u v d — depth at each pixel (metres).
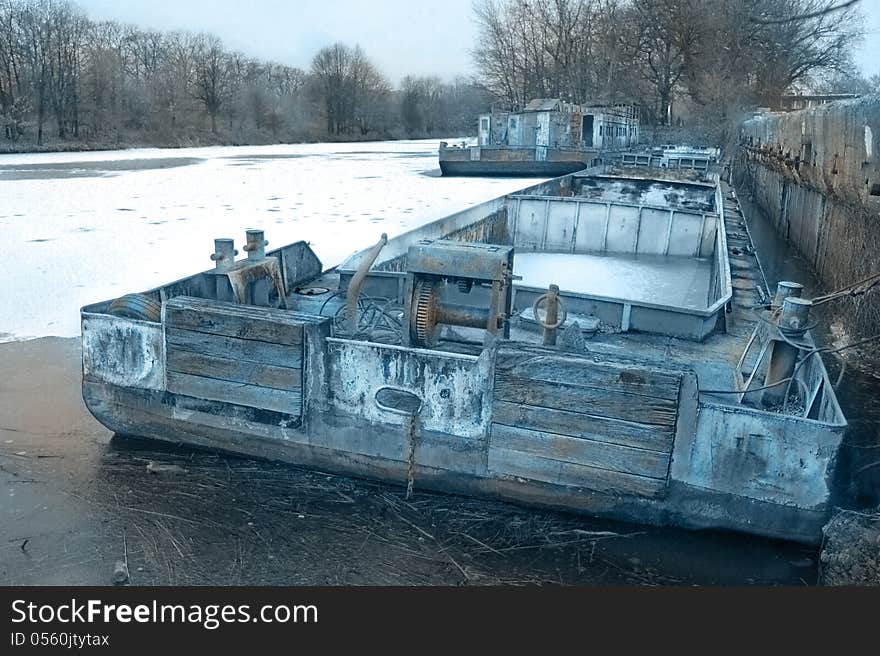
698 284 10.76
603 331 6.73
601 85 53.84
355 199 21.72
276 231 14.99
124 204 19.47
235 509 4.48
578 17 57.03
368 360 4.57
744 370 5.68
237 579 3.83
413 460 4.64
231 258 6.34
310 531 4.27
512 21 60.41
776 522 4.11
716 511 4.18
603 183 16.56
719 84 38.91
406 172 33.84
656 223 13.02
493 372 4.35
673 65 49.44
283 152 56.16
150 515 4.38
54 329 7.77
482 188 25.75
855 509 4.29
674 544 4.22
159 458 5.08
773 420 3.96
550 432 4.32
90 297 9.14
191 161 42.00
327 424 4.77
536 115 32.59
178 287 5.99
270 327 4.70
